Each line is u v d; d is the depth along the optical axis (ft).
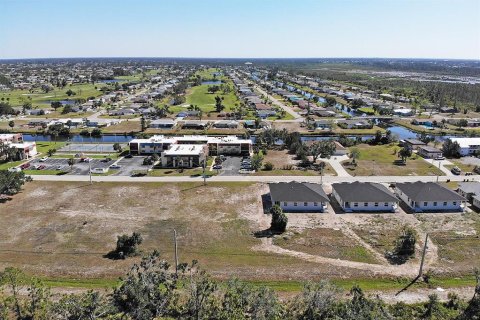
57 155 377.09
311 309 128.06
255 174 311.27
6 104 615.98
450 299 148.87
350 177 303.48
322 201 238.68
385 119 588.91
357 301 128.98
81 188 279.08
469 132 485.15
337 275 168.25
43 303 135.64
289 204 240.73
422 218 228.22
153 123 519.60
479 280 136.26
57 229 214.90
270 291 137.59
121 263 178.19
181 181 293.84
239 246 195.52
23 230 213.46
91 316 127.03
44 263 179.11
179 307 137.49
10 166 337.52
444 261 180.55
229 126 514.68
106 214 234.99
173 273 161.79
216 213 236.22
